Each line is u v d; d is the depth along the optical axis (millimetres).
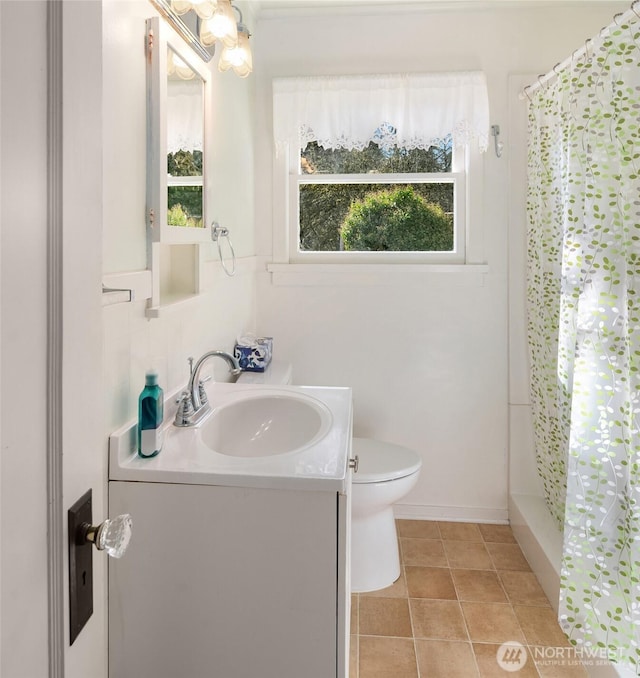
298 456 1211
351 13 2564
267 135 2639
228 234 2086
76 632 571
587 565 1731
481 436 2654
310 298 2676
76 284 563
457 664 1741
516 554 2393
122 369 1222
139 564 1141
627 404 1628
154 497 1131
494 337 2615
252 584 1120
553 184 2277
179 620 1140
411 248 2680
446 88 2482
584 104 1835
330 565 1104
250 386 1797
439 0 2473
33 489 492
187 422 1396
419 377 2662
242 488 1110
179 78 1462
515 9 2514
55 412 525
